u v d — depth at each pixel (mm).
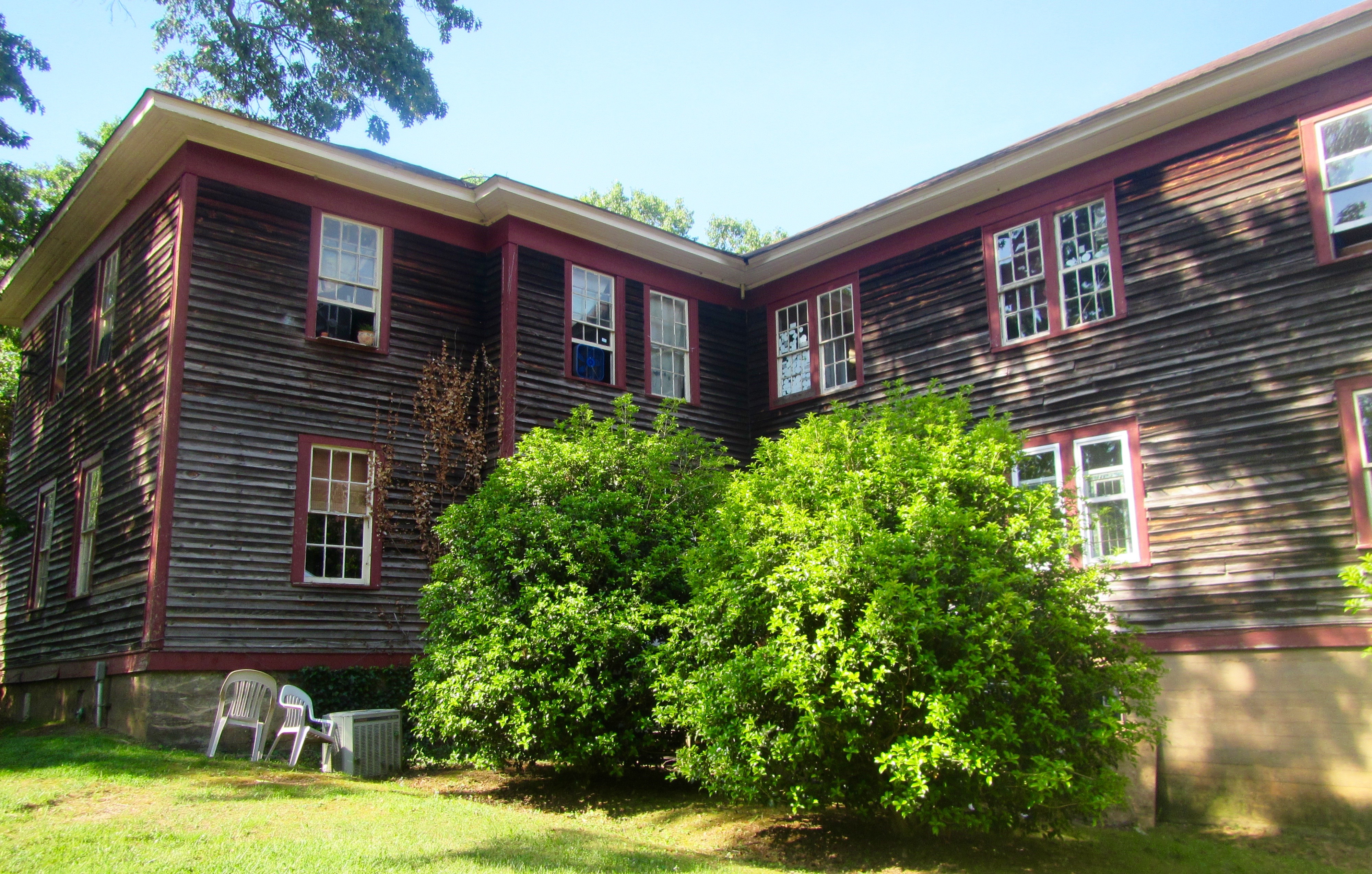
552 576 10344
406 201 14492
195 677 11578
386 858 6676
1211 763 10633
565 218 15320
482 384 14656
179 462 11906
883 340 15344
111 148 13234
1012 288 13812
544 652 9766
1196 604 11109
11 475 18625
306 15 20125
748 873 7254
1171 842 9461
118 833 6969
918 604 7586
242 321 12727
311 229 13547
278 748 11805
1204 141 12000
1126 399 12227
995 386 13703
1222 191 11758
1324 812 9797
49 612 15000
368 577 13156
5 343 23516
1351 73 10844
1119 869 8297
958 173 14023
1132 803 10578
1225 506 11117
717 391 17234
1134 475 11938
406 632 13375
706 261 17078
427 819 8055
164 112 12234
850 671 7707
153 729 11188
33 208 19656
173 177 13039
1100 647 8570
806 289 16875
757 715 8375
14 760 9852
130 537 12430
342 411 13375
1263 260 11305
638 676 9914
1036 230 13695
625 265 16391
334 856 6641
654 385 16484
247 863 6336
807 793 8266
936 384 10484
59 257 16812
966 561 8180
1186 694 10977
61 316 16984
